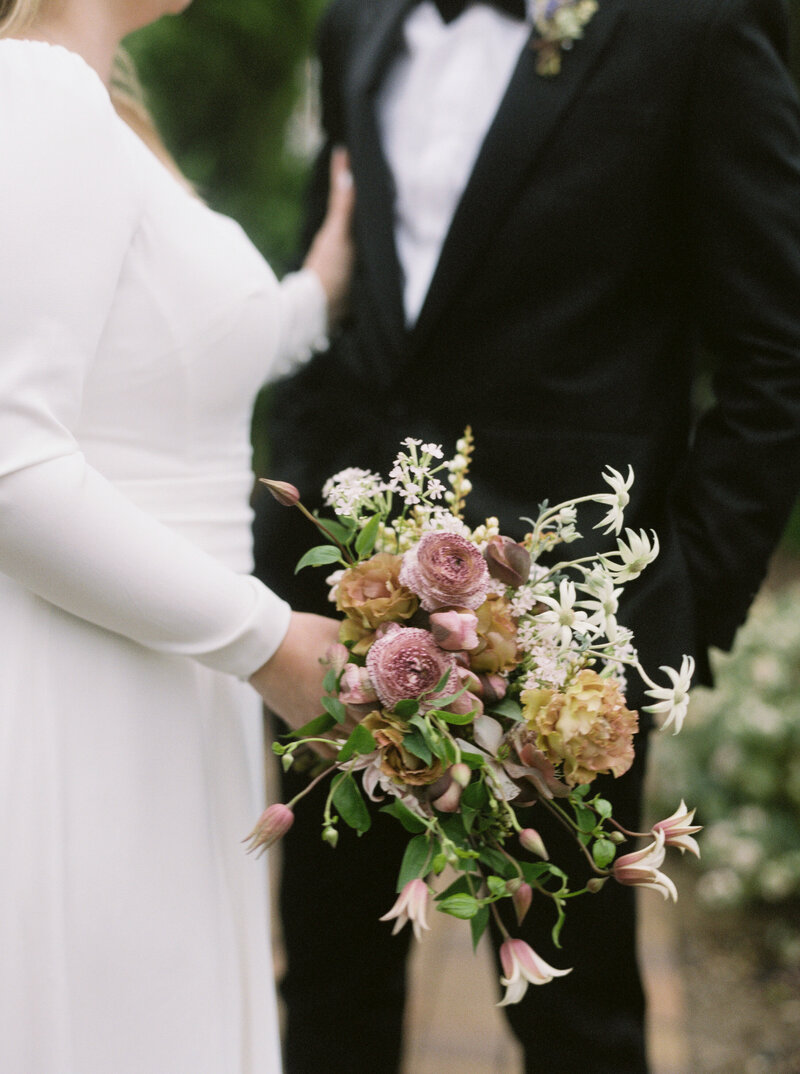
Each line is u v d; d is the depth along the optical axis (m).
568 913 1.36
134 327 1.08
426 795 0.96
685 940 2.52
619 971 1.38
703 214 1.28
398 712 0.94
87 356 1.01
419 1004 2.18
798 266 1.26
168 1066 1.08
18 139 0.95
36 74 0.99
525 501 1.35
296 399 1.71
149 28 3.95
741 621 1.32
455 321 1.39
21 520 0.94
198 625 1.03
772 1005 2.24
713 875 2.69
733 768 2.77
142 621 1.01
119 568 0.98
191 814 1.12
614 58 1.31
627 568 0.99
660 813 2.93
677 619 1.26
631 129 1.30
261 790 1.30
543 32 1.33
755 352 1.28
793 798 2.69
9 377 0.93
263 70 4.27
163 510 1.13
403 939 1.60
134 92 1.47
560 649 0.99
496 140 1.34
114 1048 1.05
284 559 1.58
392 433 1.45
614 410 1.34
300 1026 1.63
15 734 1.02
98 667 1.06
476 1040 2.06
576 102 1.32
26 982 1.01
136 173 1.06
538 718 0.95
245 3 4.07
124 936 1.05
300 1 4.20
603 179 1.31
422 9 1.53
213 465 1.18
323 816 1.54
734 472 1.27
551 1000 1.39
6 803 1.01
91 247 0.99
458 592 0.94
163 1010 1.08
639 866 0.96
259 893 1.22
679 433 1.40
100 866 1.04
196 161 4.23
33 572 0.98
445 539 0.96
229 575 1.05
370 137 1.54
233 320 1.15
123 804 1.06
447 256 1.37
